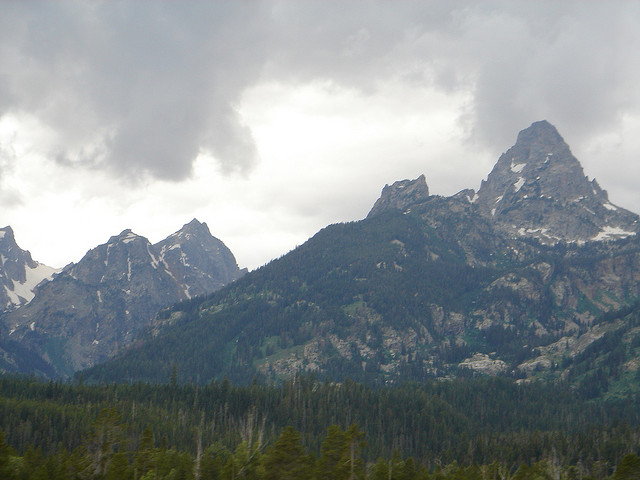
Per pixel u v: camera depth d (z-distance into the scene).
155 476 176.38
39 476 175.00
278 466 159.88
